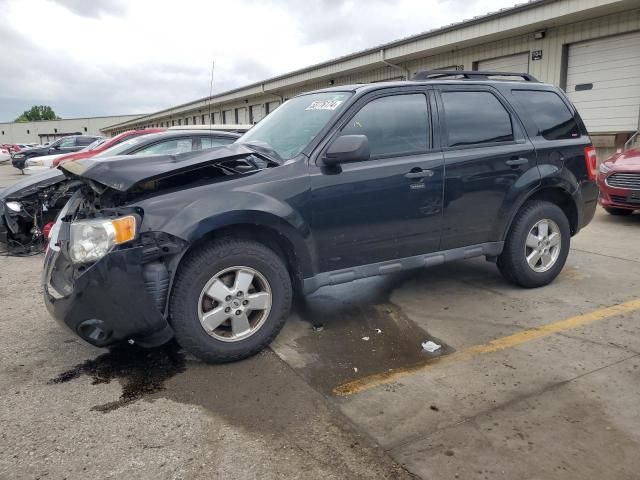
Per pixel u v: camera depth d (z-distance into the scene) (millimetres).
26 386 3168
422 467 2336
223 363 3414
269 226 3348
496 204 4285
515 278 4617
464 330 3865
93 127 85188
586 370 3168
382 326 3990
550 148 4535
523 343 3592
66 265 3264
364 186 3668
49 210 6676
